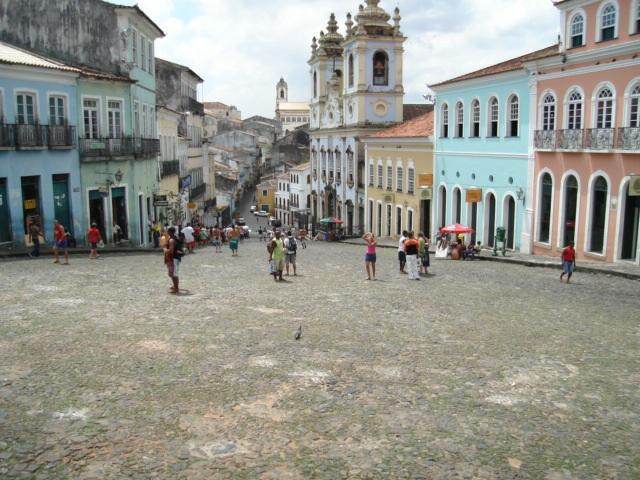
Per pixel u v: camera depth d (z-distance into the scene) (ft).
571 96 85.61
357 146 170.30
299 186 284.20
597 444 24.48
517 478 21.62
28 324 39.68
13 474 20.62
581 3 82.28
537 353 36.86
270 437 24.18
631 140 74.49
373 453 23.11
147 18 112.98
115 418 25.39
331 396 28.71
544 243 92.32
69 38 102.78
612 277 69.77
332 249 119.75
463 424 26.03
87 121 96.43
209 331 39.65
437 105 122.11
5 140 80.38
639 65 73.97
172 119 146.30
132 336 37.65
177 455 22.41
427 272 73.00
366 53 166.61
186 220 156.25
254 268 74.69
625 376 32.91
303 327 41.83
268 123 475.31
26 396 27.37
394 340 39.09
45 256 78.13
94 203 98.22
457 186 116.37
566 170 86.63
